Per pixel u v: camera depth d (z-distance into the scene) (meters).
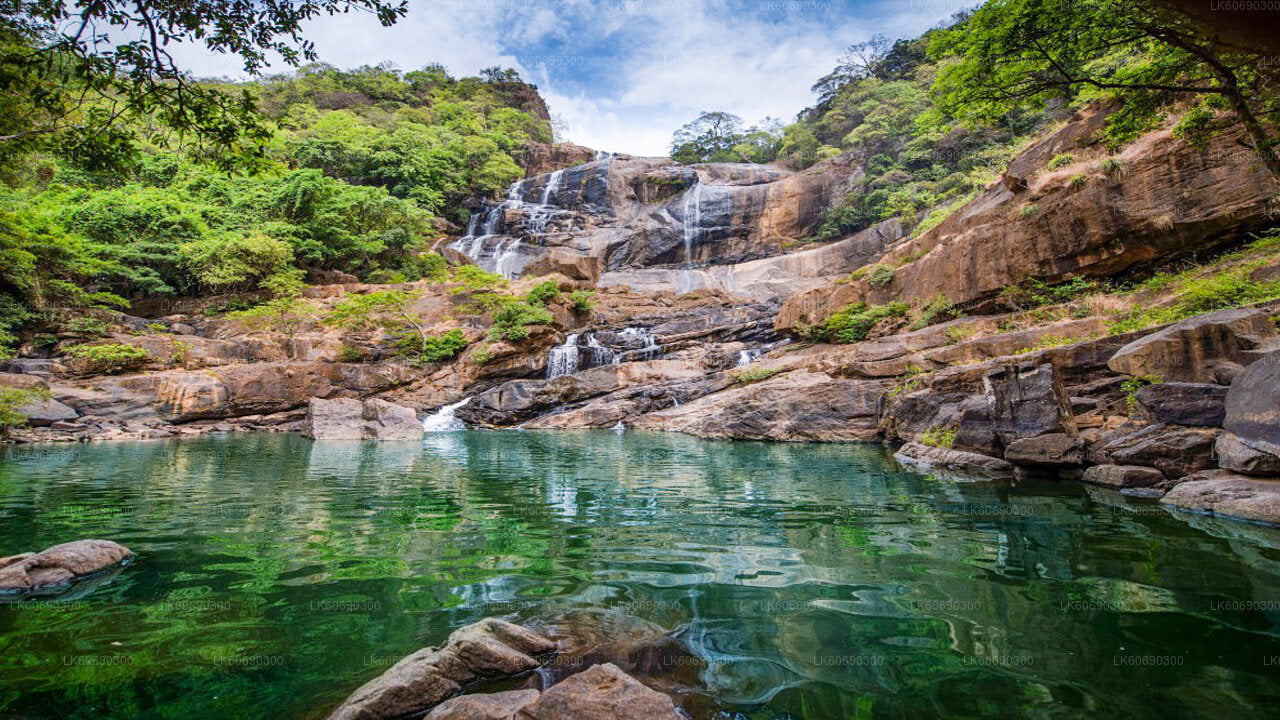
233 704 2.53
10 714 2.40
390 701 2.44
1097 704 2.44
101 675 2.76
